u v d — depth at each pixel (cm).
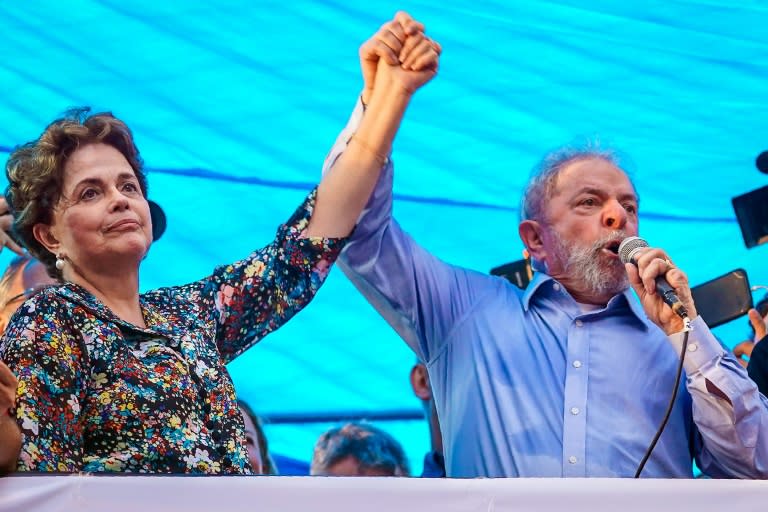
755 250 866
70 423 445
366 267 582
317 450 781
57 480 408
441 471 775
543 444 556
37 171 494
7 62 820
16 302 655
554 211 605
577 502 434
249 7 855
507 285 612
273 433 810
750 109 882
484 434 567
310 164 845
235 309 527
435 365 598
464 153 867
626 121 877
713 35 888
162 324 495
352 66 859
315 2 861
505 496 432
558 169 614
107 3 838
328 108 852
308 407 817
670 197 870
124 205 495
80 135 502
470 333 589
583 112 876
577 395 563
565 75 880
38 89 820
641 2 888
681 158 875
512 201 865
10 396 409
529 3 884
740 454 540
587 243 594
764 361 632
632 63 883
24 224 498
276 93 851
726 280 662
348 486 425
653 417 564
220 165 836
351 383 822
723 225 870
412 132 865
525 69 878
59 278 505
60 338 455
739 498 441
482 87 874
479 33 879
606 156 621
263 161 841
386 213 570
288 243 539
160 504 412
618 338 581
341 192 546
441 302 595
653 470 554
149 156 828
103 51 833
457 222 860
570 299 594
